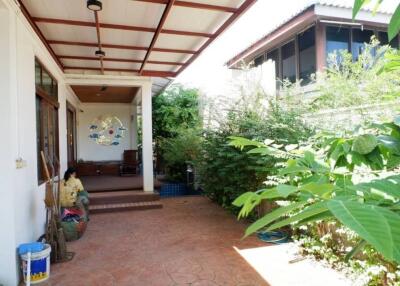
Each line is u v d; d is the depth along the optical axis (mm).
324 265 3646
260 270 3580
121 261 3916
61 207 5172
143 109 7332
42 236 4324
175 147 9117
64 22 4242
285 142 4758
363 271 3166
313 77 6191
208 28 4570
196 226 5434
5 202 3252
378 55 4898
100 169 10281
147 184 7387
